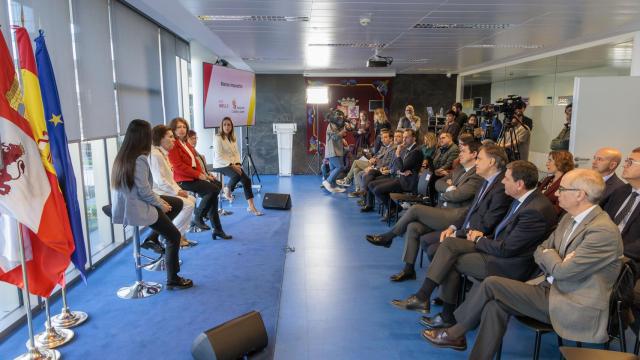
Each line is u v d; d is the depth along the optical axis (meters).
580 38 5.75
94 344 2.73
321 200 7.52
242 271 4.04
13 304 3.10
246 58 7.93
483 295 2.38
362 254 4.58
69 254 2.58
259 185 8.77
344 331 2.95
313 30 5.21
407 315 3.18
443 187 4.91
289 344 2.77
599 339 2.11
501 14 4.35
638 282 2.45
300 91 10.69
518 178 2.65
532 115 7.55
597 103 4.95
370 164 7.30
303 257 4.48
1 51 2.27
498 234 2.80
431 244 3.48
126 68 4.77
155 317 3.10
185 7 4.10
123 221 3.28
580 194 2.18
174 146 4.94
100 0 4.14
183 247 4.73
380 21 4.70
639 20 4.59
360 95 10.74
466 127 7.11
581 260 2.09
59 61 3.39
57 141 2.63
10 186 2.27
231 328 2.50
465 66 9.20
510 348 2.75
